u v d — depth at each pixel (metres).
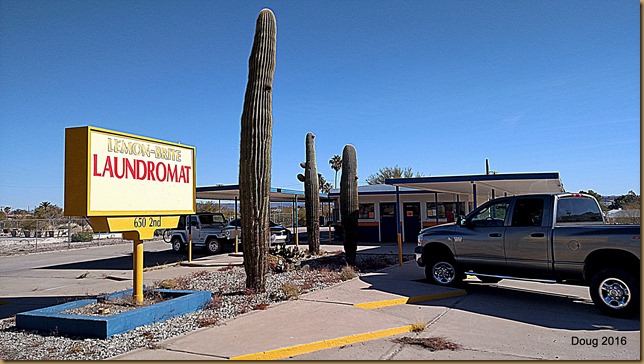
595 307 8.74
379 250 21.03
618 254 8.00
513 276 9.67
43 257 24.31
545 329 7.26
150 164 8.87
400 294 9.76
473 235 10.28
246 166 9.68
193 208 9.95
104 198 7.83
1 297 11.55
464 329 7.28
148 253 24.45
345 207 15.03
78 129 7.63
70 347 6.39
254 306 8.62
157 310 7.66
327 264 14.67
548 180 14.22
